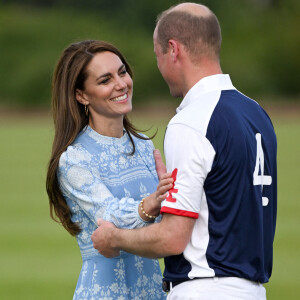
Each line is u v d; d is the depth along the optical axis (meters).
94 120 14.08
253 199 12.02
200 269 11.88
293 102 148.50
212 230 11.86
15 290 27.61
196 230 11.95
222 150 11.73
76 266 32.31
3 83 152.88
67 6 168.00
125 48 148.50
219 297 11.84
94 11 166.75
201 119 11.82
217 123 11.80
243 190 11.90
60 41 156.62
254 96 151.00
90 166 13.63
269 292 26.77
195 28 12.30
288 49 153.88
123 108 13.83
